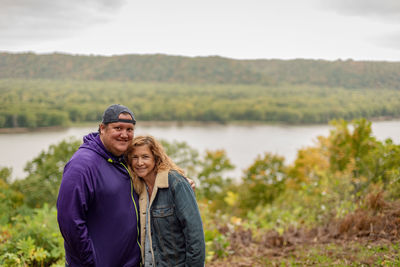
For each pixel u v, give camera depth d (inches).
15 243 167.0
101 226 92.3
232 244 203.6
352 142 311.3
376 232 176.1
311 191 276.8
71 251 90.2
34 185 487.2
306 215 242.7
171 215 96.3
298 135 3730.3
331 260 153.0
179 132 4468.5
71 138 532.1
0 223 218.8
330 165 330.6
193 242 93.1
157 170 100.3
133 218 97.2
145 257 98.0
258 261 171.5
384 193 224.7
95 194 91.1
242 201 600.4
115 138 95.3
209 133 4463.6
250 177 640.4
